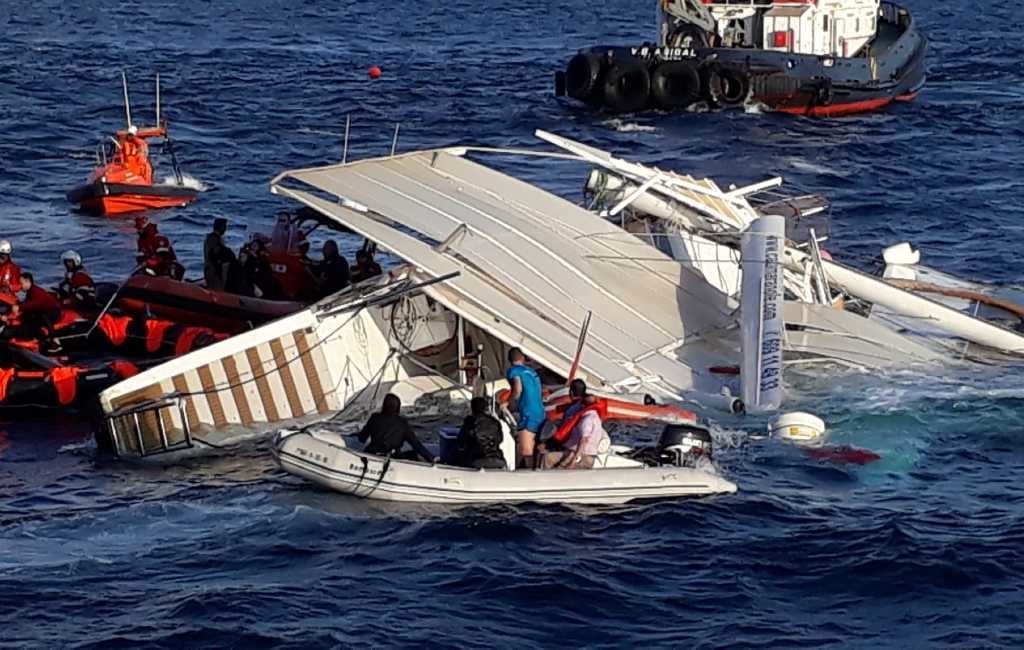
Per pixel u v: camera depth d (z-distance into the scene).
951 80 69.25
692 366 29.25
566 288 29.94
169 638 19.55
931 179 49.81
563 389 26.64
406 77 67.81
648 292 30.83
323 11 94.88
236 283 33.28
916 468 25.44
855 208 45.78
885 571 21.59
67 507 23.81
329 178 31.50
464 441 23.91
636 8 102.06
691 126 58.09
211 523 23.08
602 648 19.55
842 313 30.73
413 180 32.38
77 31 81.88
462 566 21.55
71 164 49.94
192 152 51.59
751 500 23.86
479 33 86.44
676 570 21.59
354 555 21.89
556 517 23.11
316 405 27.67
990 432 26.91
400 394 28.64
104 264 38.53
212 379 26.84
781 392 27.84
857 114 60.34
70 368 28.34
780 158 53.16
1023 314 33.00
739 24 62.53
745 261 28.31
